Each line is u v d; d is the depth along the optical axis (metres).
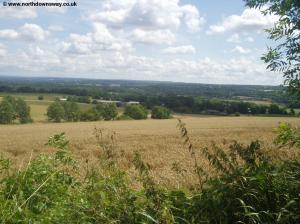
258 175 4.61
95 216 4.20
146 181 4.83
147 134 36.12
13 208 4.22
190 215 4.41
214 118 70.62
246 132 37.62
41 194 4.73
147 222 4.11
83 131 44.28
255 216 4.22
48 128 52.72
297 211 4.30
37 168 5.17
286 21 5.61
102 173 5.26
